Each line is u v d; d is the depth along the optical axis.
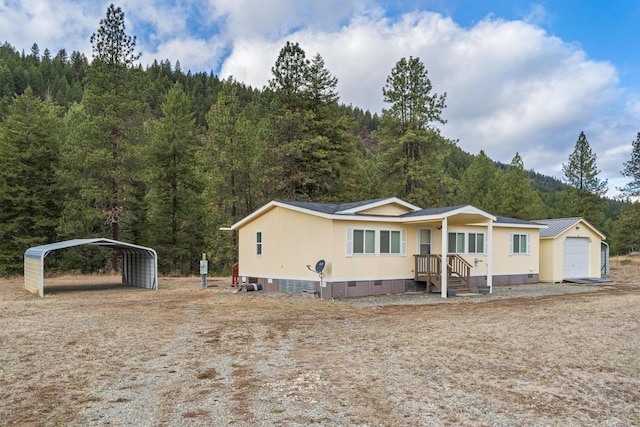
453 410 4.82
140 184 31.45
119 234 31.34
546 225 22.83
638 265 36.75
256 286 17.98
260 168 28.59
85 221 29.25
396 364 6.68
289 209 16.91
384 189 33.34
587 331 9.06
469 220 17.17
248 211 31.31
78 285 21.95
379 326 9.92
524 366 6.54
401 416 4.64
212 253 31.48
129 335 9.03
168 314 11.93
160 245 31.50
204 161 30.47
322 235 15.38
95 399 5.21
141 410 4.85
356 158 31.52
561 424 4.45
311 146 28.30
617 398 5.21
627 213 41.72
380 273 16.16
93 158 26.08
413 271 17.09
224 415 4.69
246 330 9.57
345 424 4.44
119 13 27.33
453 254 17.75
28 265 19.72
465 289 16.81
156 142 30.92
